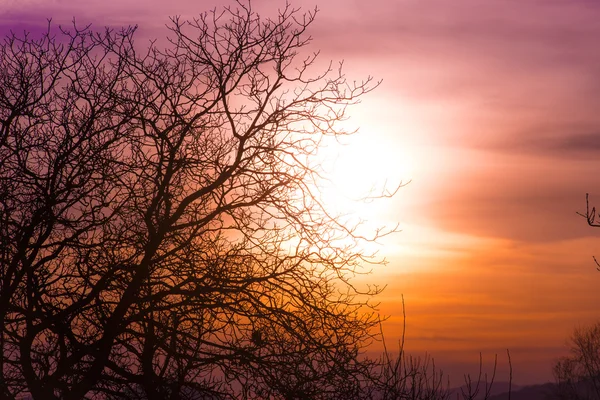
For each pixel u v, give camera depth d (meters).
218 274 11.95
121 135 12.30
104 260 12.02
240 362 11.67
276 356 11.84
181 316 11.72
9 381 11.27
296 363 11.66
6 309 11.28
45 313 11.65
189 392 11.76
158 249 12.34
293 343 11.95
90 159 11.89
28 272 11.57
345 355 11.83
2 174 11.70
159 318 12.00
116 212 11.81
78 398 11.48
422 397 11.44
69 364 11.51
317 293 12.39
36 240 11.92
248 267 12.40
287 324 11.83
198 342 11.63
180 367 11.53
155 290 12.32
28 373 11.41
